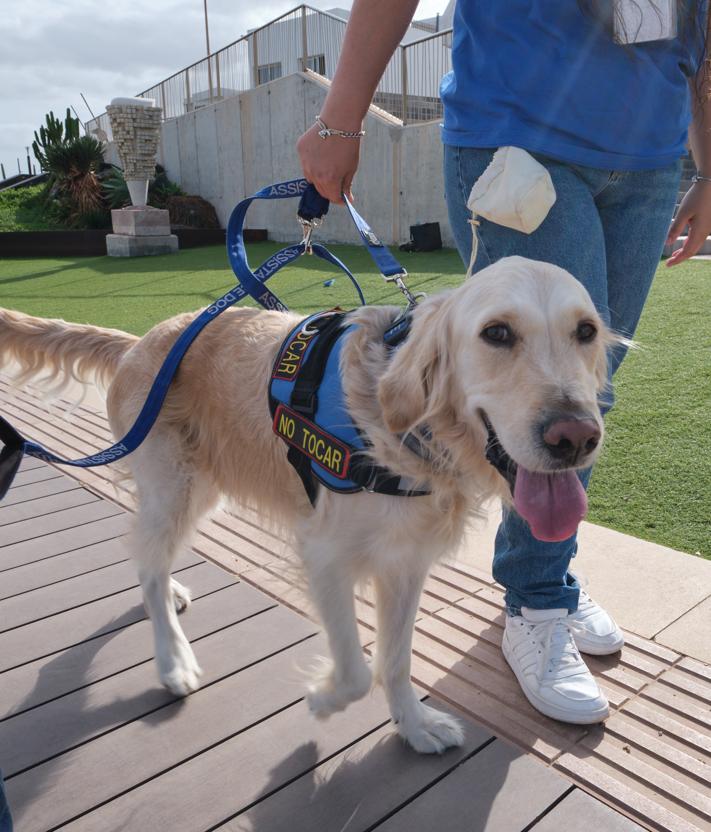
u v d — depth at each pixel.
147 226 14.92
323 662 2.13
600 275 2.08
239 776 1.93
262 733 2.08
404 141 13.40
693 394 4.36
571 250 2.02
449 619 2.58
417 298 2.02
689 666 2.25
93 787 1.90
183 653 2.33
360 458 1.82
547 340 1.57
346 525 1.90
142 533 2.44
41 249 15.81
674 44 1.97
